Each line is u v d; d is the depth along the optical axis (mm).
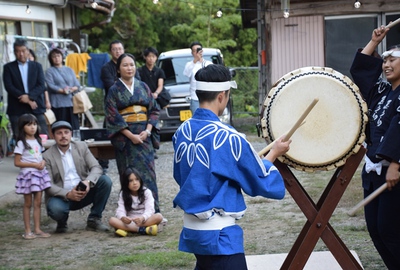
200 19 27594
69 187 6984
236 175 3498
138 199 6820
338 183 4148
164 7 28375
